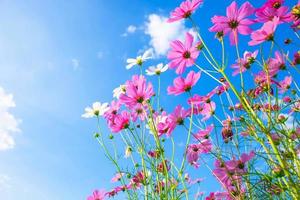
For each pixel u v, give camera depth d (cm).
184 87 58
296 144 49
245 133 55
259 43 49
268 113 49
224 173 52
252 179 49
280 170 45
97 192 79
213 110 59
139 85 62
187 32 58
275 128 46
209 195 67
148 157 63
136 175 67
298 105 53
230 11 52
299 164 45
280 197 50
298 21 49
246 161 51
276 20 48
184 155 57
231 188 55
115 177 78
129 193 67
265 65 48
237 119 54
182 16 55
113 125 67
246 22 52
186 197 58
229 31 52
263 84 53
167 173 58
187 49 58
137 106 63
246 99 48
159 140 59
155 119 65
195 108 61
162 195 59
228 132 56
